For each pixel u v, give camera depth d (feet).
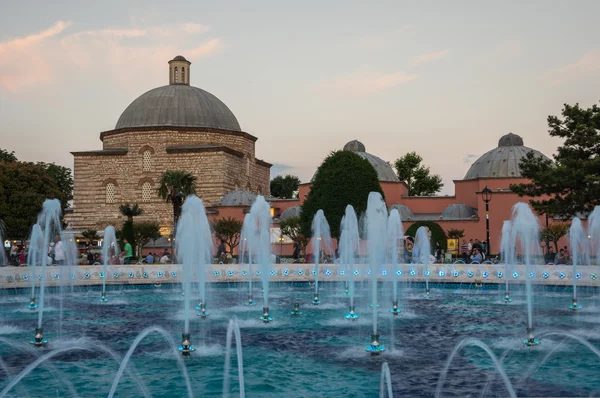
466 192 190.60
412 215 188.75
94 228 208.54
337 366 35.37
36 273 81.00
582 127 108.37
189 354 39.09
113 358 37.99
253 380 32.19
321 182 160.86
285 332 48.34
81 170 211.41
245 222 118.01
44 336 46.85
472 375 33.04
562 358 37.60
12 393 29.86
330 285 95.55
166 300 73.92
